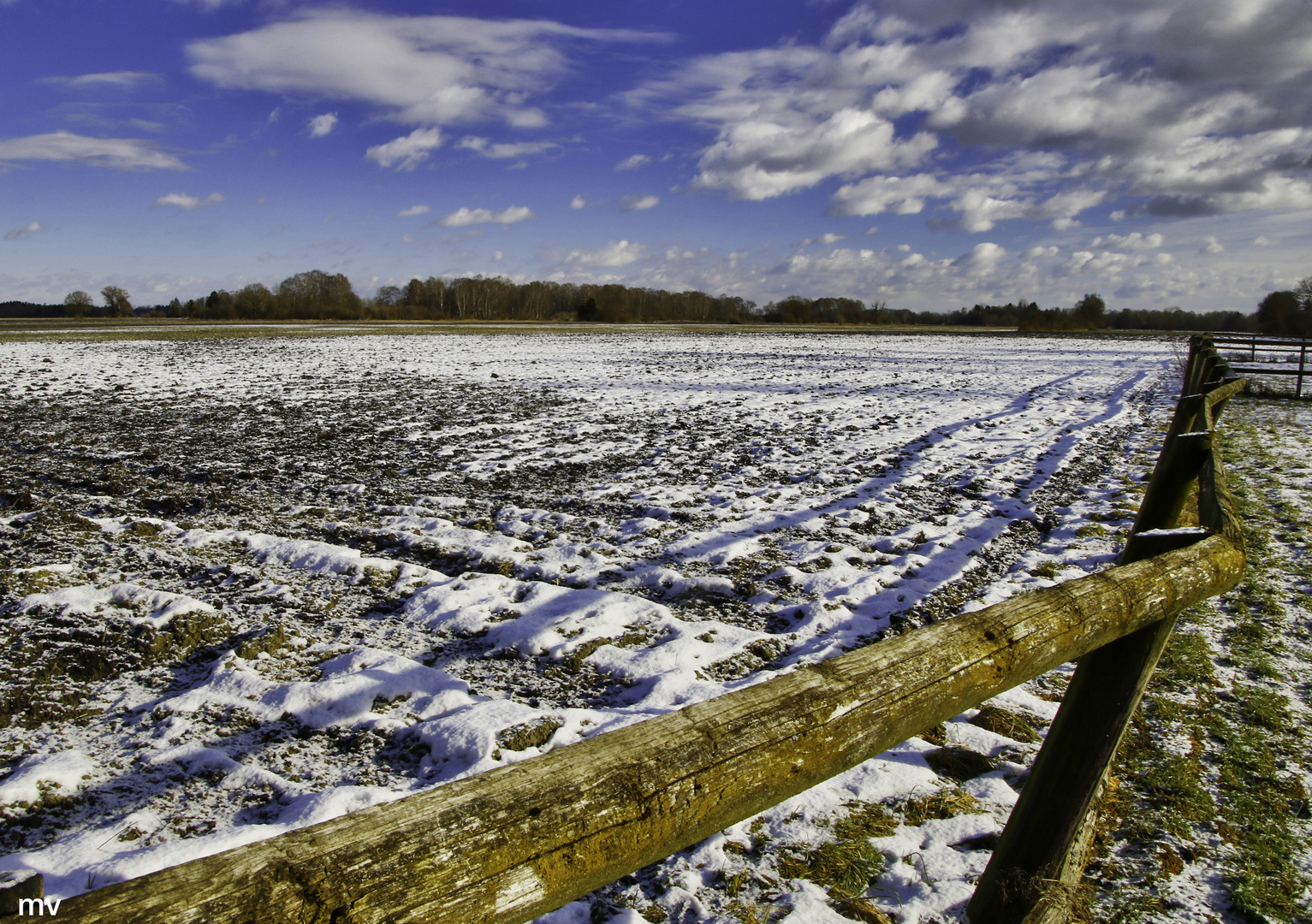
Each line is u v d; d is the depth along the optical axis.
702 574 6.09
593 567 6.23
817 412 15.58
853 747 1.32
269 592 5.51
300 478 9.09
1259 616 5.05
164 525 6.90
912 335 64.38
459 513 7.77
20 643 4.51
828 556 6.52
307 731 3.74
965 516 7.89
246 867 0.76
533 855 0.95
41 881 0.69
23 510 7.43
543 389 18.91
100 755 3.51
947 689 1.46
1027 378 24.39
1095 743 2.04
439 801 0.92
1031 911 1.93
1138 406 17.34
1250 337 19.03
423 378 21.11
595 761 1.04
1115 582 1.89
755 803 1.19
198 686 4.16
